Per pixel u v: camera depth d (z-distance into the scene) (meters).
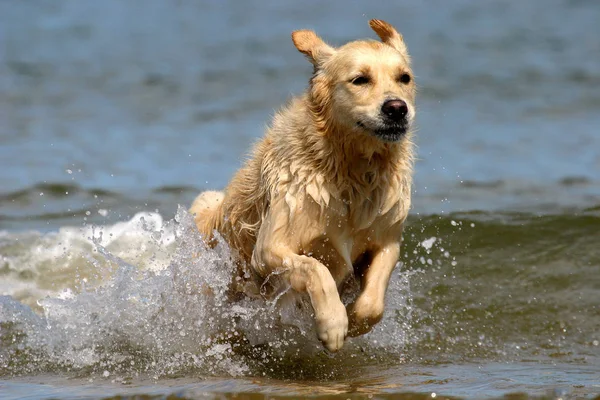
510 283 12.58
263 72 35.16
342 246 9.23
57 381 8.95
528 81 33.28
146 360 9.76
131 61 38.12
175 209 17.08
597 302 11.87
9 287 12.93
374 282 9.10
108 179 19.72
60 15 53.75
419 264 13.28
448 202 17.55
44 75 34.62
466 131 25.53
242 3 61.28
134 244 14.42
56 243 14.63
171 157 21.97
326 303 8.41
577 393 7.98
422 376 9.06
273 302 9.35
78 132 25.17
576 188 18.66
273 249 9.04
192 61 38.06
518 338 10.88
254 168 9.94
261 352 10.09
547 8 55.38
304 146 9.11
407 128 8.77
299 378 9.11
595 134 24.66
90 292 11.10
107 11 56.59
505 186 19.03
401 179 9.30
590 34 44.41
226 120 26.81
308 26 47.78
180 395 8.09
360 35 42.88
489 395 7.92
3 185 18.86
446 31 46.59
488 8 56.31
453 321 11.43
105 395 8.16
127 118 27.23
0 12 54.31
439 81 33.59
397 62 9.04
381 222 9.25
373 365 9.74
